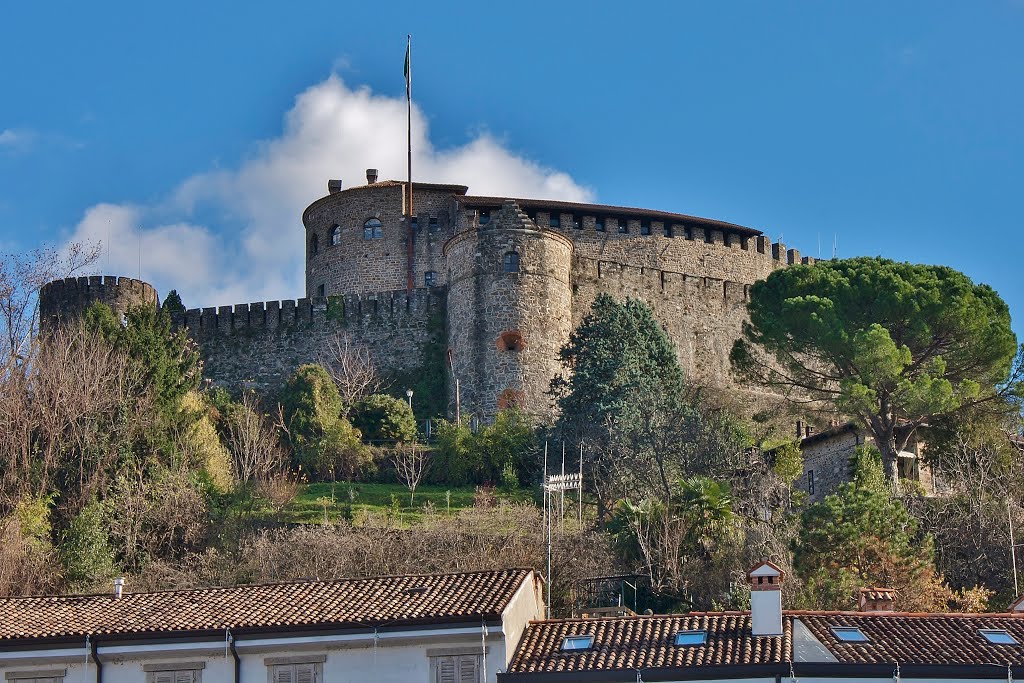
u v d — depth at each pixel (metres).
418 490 118.25
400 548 95.44
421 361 138.75
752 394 139.88
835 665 56.22
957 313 113.06
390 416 127.25
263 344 142.62
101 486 104.44
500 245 133.00
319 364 135.88
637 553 91.38
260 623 61.38
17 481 101.88
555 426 119.12
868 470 99.31
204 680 60.84
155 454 110.25
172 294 151.38
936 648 58.09
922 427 110.69
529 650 60.88
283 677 60.53
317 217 156.12
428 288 140.75
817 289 120.50
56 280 146.62
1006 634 59.66
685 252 155.00
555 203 153.12
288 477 119.38
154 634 61.31
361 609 62.09
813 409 121.50
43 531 98.88
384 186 153.75
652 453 110.38
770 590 60.19
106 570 95.94
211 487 109.38
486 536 97.25
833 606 78.50
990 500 94.56
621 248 152.88
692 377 145.75
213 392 132.25
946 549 90.81
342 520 104.81
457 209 151.62
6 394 107.56
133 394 114.31
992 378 112.44
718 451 111.25
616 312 127.38
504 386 130.12
